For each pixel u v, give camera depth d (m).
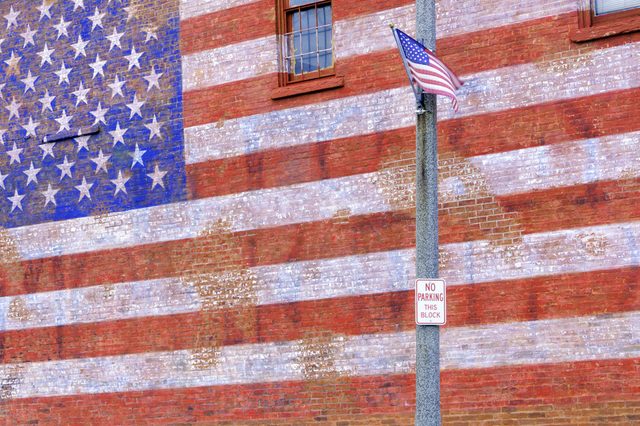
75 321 21.05
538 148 16.78
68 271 21.28
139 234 20.55
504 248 16.86
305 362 18.45
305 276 18.66
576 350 16.09
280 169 19.17
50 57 22.14
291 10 19.66
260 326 18.98
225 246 19.56
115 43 21.36
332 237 18.48
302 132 19.03
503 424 16.50
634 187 15.96
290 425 18.44
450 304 17.17
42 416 21.19
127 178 20.83
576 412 15.98
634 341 15.69
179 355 19.77
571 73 16.64
